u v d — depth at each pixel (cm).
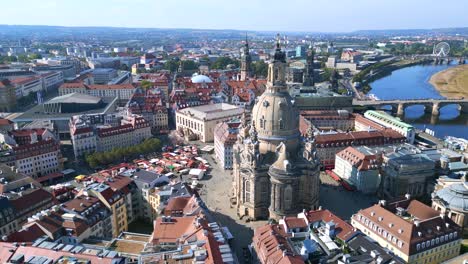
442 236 15500
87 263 11725
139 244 14312
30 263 11800
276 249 13400
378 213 16612
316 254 13462
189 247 12700
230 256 12212
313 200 19988
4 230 16150
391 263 12706
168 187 18775
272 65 19700
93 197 17288
